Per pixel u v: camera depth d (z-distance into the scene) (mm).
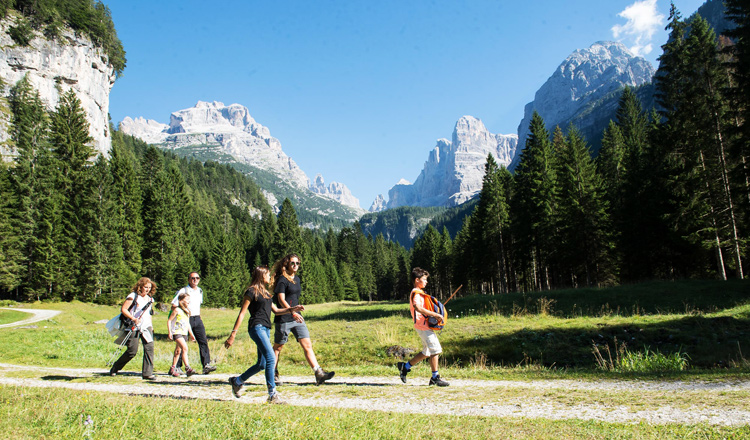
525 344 13977
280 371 9938
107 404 5137
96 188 53625
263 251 104812
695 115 28781
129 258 58156
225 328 25672
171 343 17969
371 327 18469
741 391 5973
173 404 5312
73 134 60594
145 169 91500
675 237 31016
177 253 68250
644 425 4438
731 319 14562
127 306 8523
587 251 36344
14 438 3736
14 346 14023
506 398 6094
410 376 8609
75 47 98750
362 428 4293
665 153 32188
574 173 37969
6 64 84812
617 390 6566
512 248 47062
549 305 22062
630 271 36875
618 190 39750
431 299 7402
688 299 20297
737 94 22969
